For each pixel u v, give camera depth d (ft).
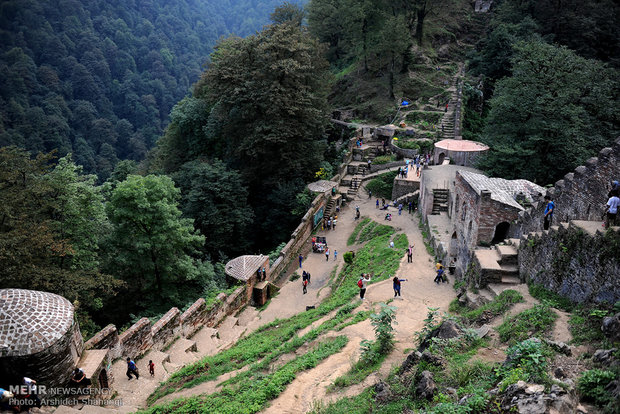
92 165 388.98
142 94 505.25
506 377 41.57
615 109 159.74
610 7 253.44
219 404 62.18
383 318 66.28
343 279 130.52
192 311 104.78
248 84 185.88
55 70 458.50
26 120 371.15
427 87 251.80
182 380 77.66
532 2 255.50
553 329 54.85
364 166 206.90
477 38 294.05
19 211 100.68
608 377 37.86
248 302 129.49
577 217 72.33
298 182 194.90
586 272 59.72
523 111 149.07
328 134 244.01
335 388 58.44
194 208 177.37
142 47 563.48
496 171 151.84
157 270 135.64
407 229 152.46
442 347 55.52
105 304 136.36
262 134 183.83
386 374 57.93
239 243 188.44
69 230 113.80
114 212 126.31
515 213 96.94
